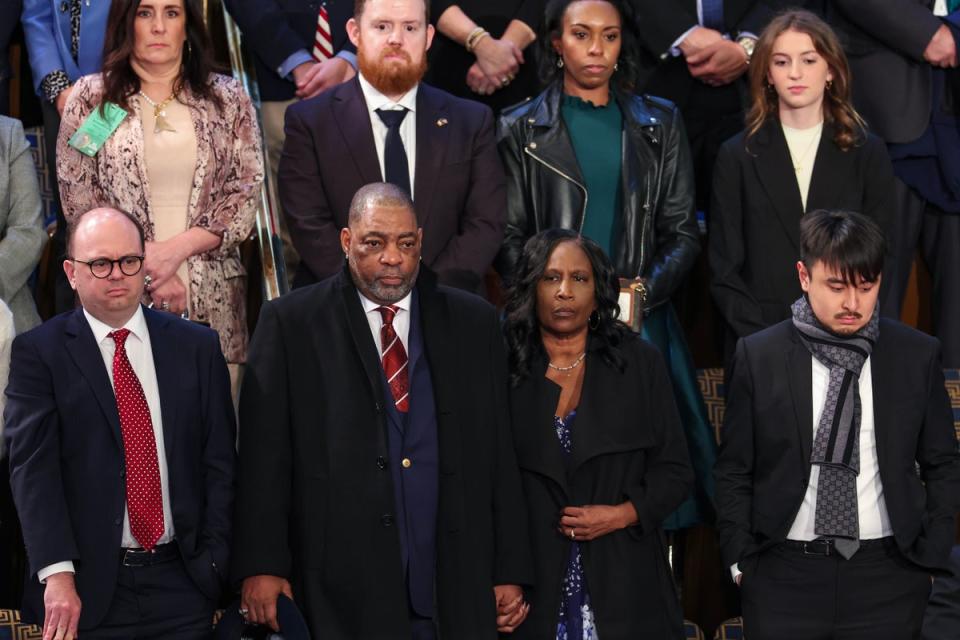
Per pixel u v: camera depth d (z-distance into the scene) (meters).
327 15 19.92
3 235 17.86
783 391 15.12
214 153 17.44
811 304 15.22
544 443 14.98
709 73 19.98
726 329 18.53
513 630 14.79
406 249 14.07
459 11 20.16
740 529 15.09
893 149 19.95
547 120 18.59
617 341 15.47
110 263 14.02
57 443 13.95
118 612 13.90
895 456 14.77
